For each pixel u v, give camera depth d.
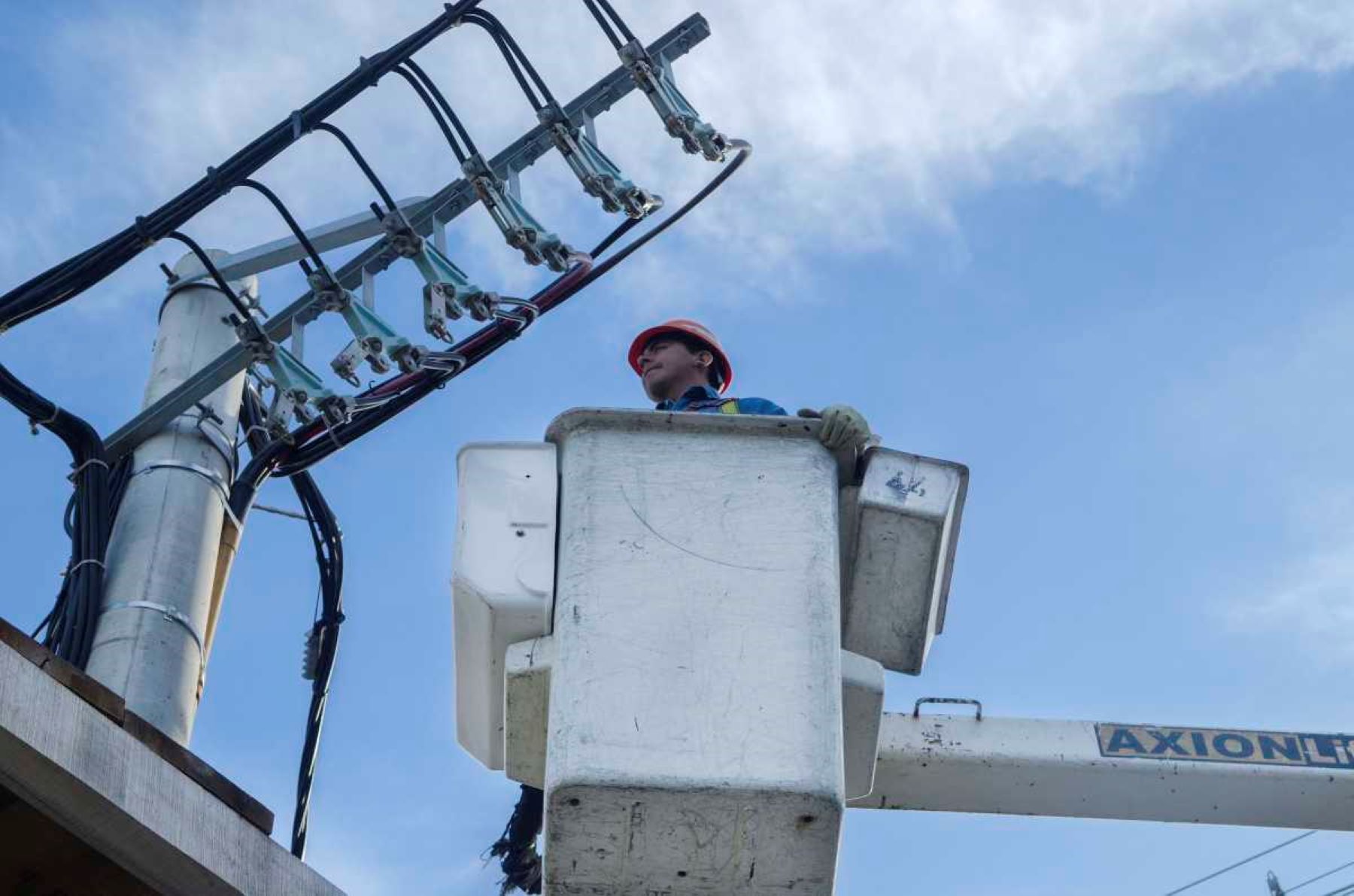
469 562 4.84
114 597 6.16
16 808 4.55
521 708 4.84
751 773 4.41
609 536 4.78
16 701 4.21
